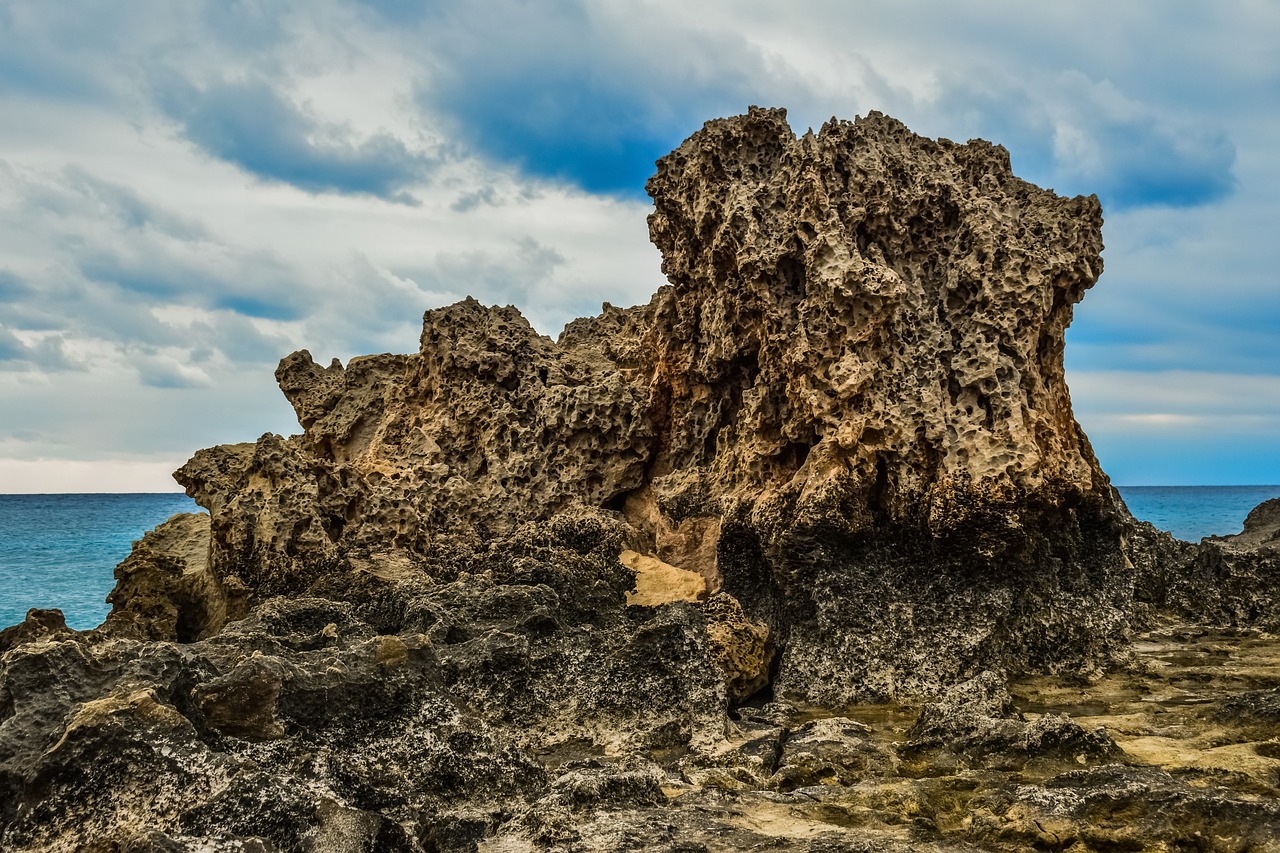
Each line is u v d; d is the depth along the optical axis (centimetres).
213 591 1429
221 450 1588
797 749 926
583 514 1516
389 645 810
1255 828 673
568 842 688
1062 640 1273
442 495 1550
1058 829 690
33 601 3216
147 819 609
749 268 1362
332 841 596
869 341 1283
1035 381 1298
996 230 1335
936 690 1200
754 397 1399
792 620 1279
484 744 795
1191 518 7731
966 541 1222
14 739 636
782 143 1470
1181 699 1128
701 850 668
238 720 717
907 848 679
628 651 1041
